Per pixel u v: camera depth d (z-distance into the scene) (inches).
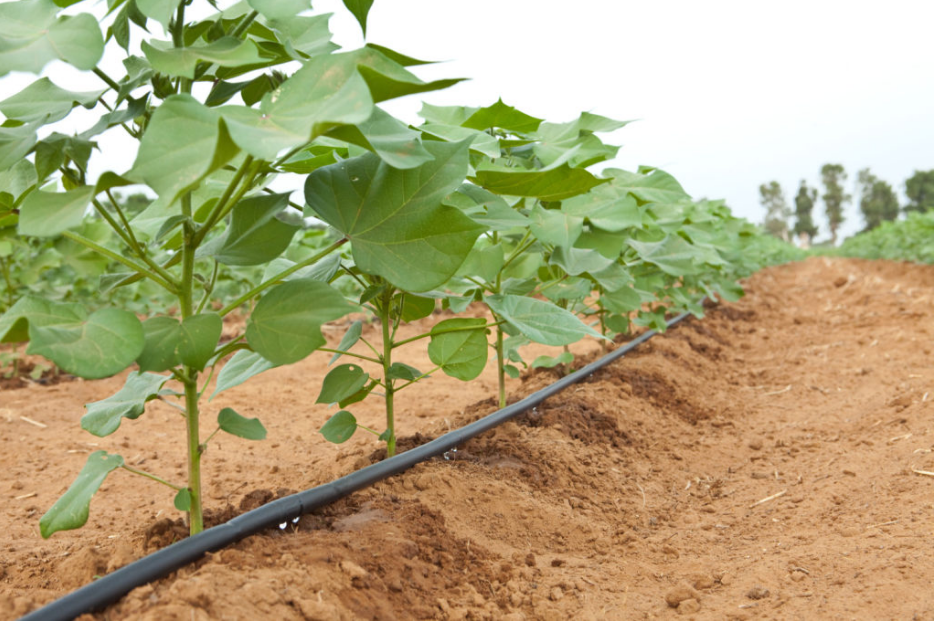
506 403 150.6
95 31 49.8
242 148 41.8
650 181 141.9
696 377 209.2
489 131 122.4
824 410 177.8
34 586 77.0
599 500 113.0
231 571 64.1
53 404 189.8
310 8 58.7
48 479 131.8
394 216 72.3
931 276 581.6
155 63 55.2
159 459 142.3
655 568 90.0
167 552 67.0
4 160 58.3
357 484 93.6
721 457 145.6
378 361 102.3
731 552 95.7
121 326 55.6
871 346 251.4
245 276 301.9
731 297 282.5
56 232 47.5
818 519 105.0
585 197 121.6
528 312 94.7
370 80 51.6
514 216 94.9
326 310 64.6
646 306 326.6
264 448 150.1
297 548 73.3
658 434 154.0
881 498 109.1
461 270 113.6
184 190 43.3
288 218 76.1
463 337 98.2
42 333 51.4
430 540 83.5
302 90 51.5
